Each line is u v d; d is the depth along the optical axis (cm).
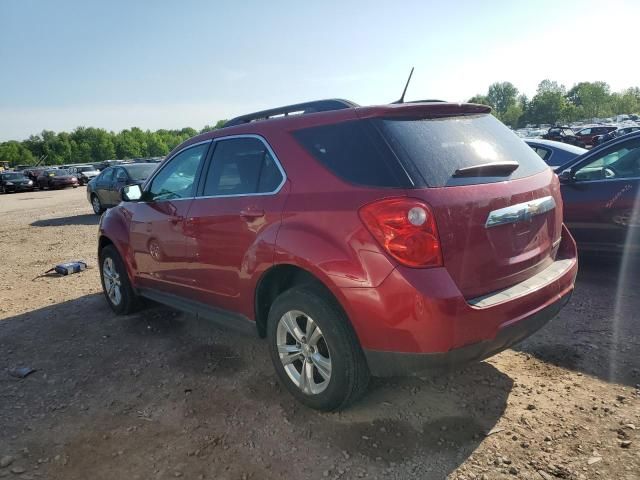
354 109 307
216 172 390
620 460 261
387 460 273
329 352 297
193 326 490
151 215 454
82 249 981
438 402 326
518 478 253
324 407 311
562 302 321
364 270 273
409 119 302
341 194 290
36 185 3753
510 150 330
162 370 397
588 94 9931
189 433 309
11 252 1009
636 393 321
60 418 335
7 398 366
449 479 255
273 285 350
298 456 281
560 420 298
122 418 330
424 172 273
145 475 273
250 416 323
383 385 350
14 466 285
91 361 423
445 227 263
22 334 498
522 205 300
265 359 406
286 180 325
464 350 266
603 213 543
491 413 310
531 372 357
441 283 259
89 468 281
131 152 14325
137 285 498
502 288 291
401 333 266
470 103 334
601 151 559
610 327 423
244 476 268
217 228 371
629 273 568
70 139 13800
